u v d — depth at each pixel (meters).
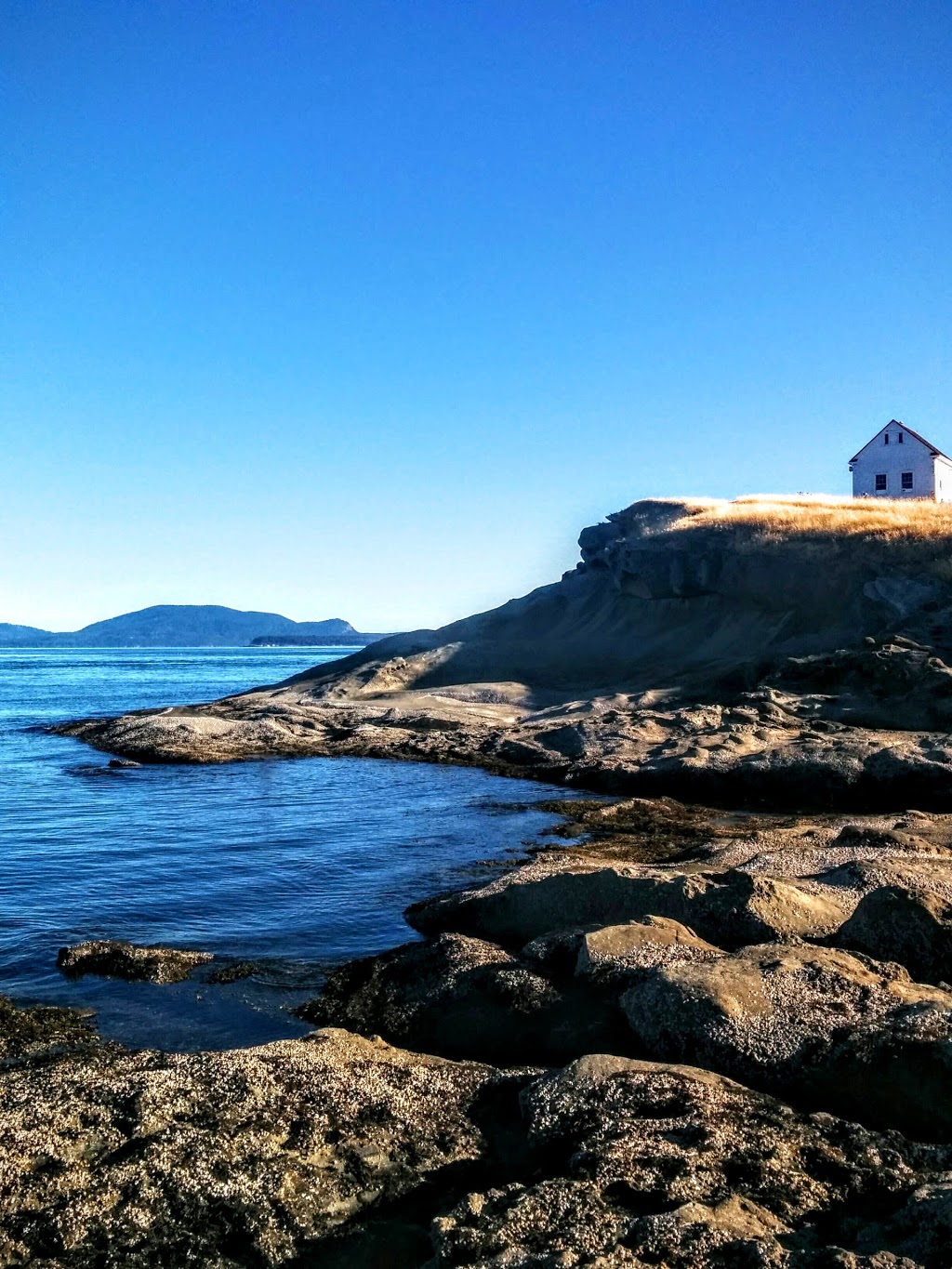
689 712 31.14
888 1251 5.56
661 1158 6.75
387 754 34.41
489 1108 8.20
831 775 24.06
